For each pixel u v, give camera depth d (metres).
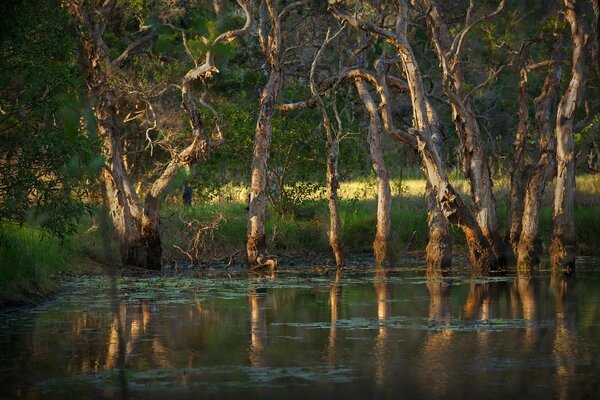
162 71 47.94
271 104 43.16
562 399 17.77
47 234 35.81
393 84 45.34
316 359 21.27
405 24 41.16
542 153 42.97
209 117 47.94
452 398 17.83
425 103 41.19
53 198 29.16
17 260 30.72
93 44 41.12
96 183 33.25
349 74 44.44
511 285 35.91
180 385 18.81
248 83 55.44
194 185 50.62
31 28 28.33
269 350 22.28
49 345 22.88
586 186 61.06
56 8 30.06
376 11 44.56
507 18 51.41
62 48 29.97
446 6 47.72
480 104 61.84
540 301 31.03
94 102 39.78
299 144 51.25
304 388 18.58
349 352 22.02
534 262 42.69
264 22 44.66
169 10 46.03
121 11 48.50
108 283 36.12
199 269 42.78
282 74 43.97
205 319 26.95
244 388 18.58
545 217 52.09
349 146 52.09
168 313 28.16
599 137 54.72
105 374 19.78
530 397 17.91
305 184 52.59
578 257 48.75
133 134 50.81
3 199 28.83
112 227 40.69
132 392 18.28
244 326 25.72
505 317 27.41
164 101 51.34
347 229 49.91
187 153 40.50
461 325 25.88
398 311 28.66
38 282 31.77
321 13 47.81
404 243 50.09
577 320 26.81
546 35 46.59
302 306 29.77
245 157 50.44
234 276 39.75
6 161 29.52
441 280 37.81
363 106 50.62
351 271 42.19
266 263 42.44
